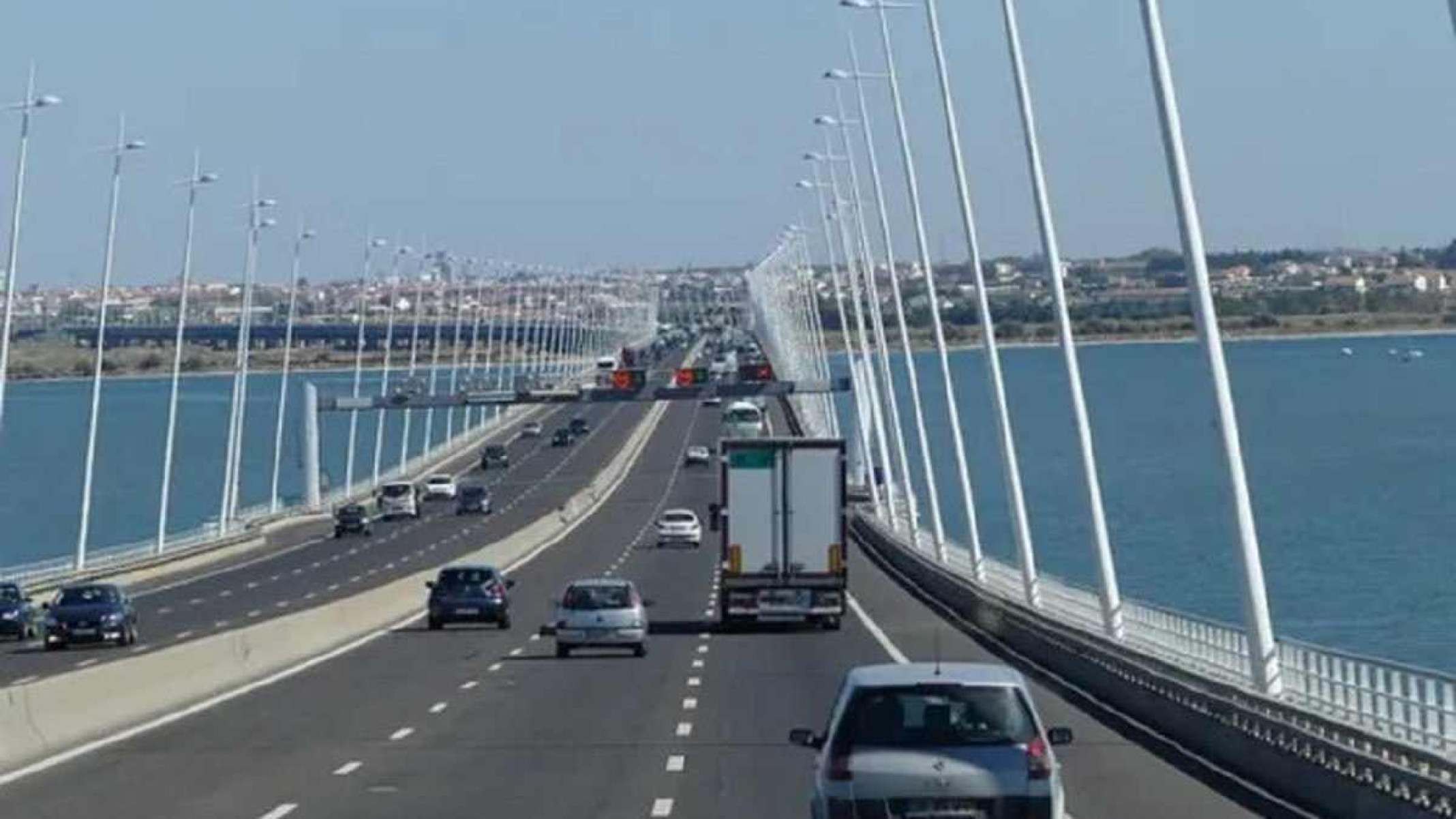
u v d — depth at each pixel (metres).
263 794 47.41
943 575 119.00
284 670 86.06
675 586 137.12
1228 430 57.66
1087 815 42.41
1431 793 36.41
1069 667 76.19
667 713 65.56
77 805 45.78
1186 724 56.34
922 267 129.12
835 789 29.64
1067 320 82.38
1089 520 99.25
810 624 103.50
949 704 30.05
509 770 51.59
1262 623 56.41
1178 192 58.59
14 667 90.69
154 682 69.44
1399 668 45.69
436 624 109.50
